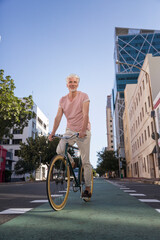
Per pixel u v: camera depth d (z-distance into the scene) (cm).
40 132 6238
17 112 1877
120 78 10169
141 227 238
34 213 323
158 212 324
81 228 234
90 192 441
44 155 4059
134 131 4106
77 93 422
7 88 1877
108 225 247
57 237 203
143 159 3297
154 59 2611
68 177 384
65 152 387
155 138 1769
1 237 204
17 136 5262
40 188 1002
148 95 2723
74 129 415
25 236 207
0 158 3638
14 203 459
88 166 427
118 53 11344
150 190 779
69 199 491
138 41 11475
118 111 9419
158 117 2308
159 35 11600
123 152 6781
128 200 474
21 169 4441
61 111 433
